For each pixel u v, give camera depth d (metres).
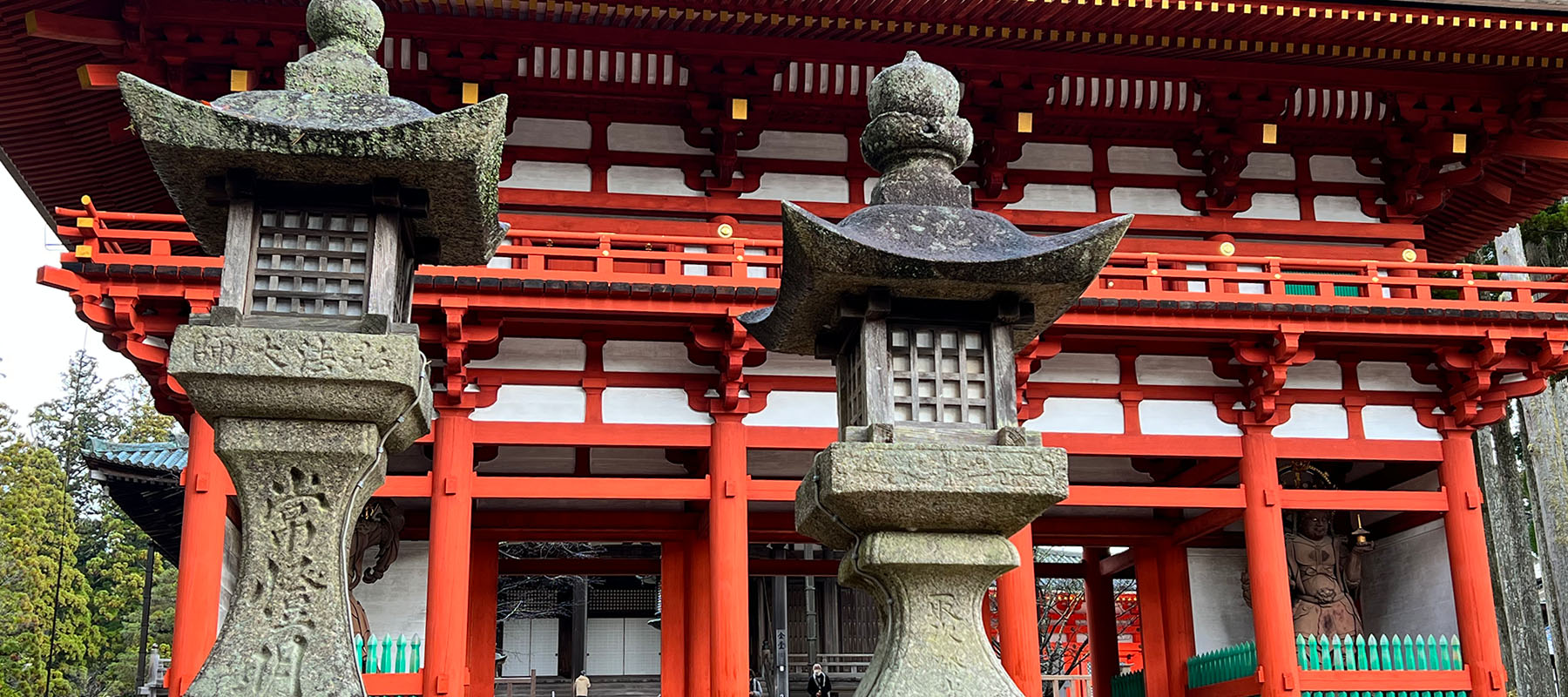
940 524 7.40
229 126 6.68
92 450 24.48
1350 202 21.12
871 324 7.71
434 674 15.81
